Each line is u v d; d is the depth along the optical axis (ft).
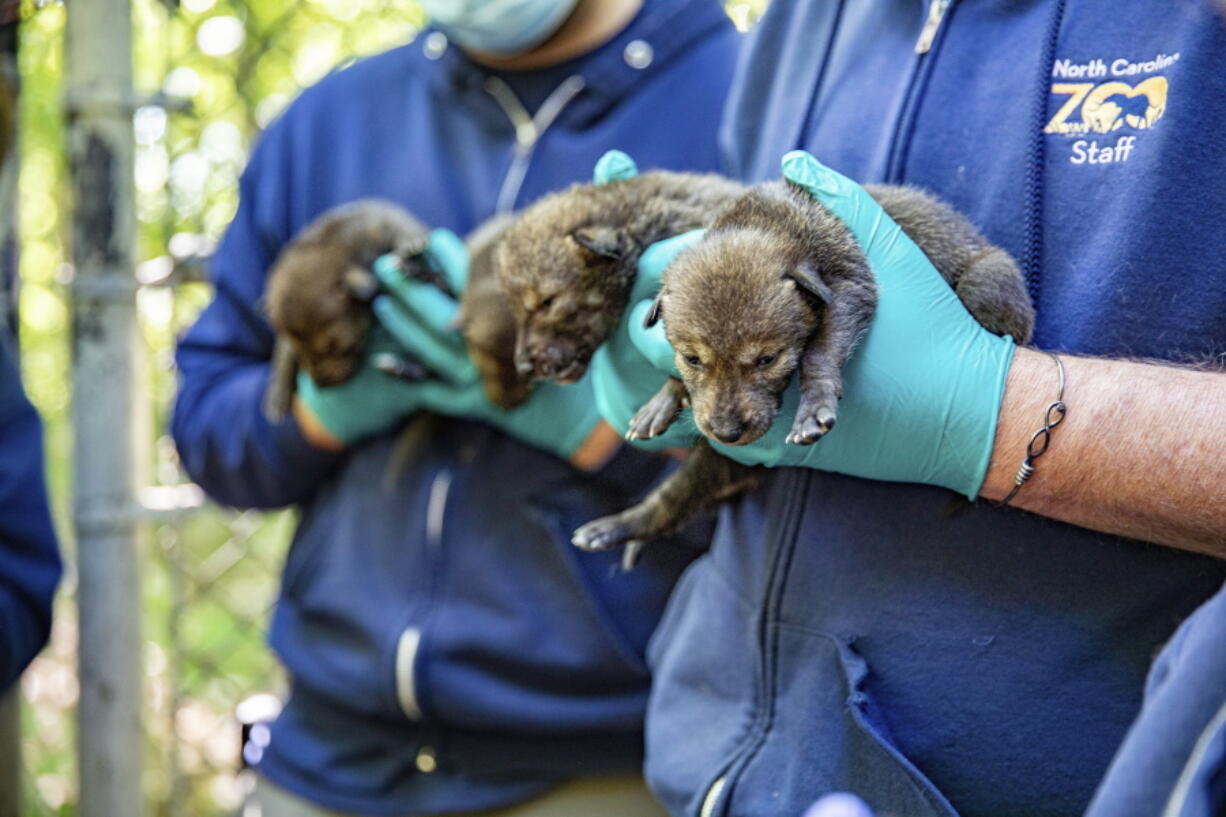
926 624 2.97
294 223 4.59
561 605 3.95
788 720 3.09
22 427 4.12
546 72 4.25
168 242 5.02
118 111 4.40
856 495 3.09
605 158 3.76
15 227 4.48
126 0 4.39
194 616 6.22
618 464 4.06
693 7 4.31
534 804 4.00
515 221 3.82
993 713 2.92
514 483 4.05
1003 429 2.90
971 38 3.11
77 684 4.67
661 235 3.64
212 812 5.76
